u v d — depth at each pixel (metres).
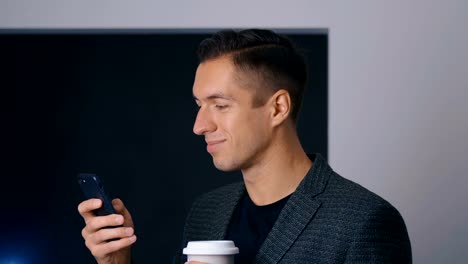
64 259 2.87
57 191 2.88
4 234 2.87
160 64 2.90
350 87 2.74
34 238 2.87
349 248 1.44
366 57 2.74
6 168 2.88
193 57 2.90
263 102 1.53
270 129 1.55
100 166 2.89
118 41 2.91
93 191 1.53
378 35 2.74
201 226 1.74
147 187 2.88
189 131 2.89
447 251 2.68
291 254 1.48
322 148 2.86
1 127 2.89
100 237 1.51
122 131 2.89
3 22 2.78
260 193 1.59
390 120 2.73
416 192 2.71
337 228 1.46
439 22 2.73
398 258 1.45
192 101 2.89
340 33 2.76
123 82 2.90
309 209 1.50
